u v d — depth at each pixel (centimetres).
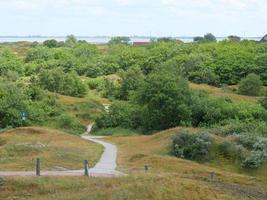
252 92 10562
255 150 4747
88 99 10488
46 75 10919
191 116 7381
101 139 6744
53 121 8344
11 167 3472
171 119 7244
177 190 2323
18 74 13025
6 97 7431
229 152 4728
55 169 3466
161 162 4112
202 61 12988
